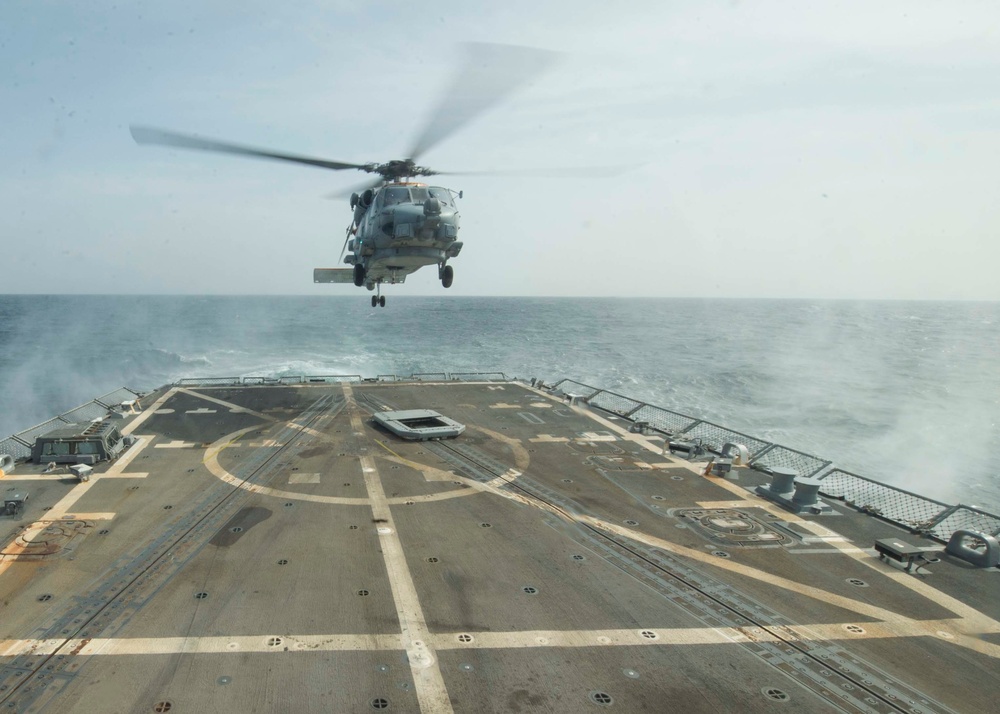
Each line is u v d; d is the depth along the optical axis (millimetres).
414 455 19125
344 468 17750
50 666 8547
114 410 24016
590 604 10602
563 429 22734
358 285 27109
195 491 15672
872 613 10555
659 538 13492
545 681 8469
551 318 144000
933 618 10430
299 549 12492
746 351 77312
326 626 9688
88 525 13469
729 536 13664
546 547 12875
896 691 8461
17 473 16781
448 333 99375
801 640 9680
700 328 115312
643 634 9727
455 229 21344
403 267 23641
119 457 18375
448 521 14133
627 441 21266
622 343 85562
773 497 15922
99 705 7781
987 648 9586
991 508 27750
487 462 18625
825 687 8516
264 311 166250
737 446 19047
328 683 8305
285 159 18891
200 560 11914
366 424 22781
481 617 10070
